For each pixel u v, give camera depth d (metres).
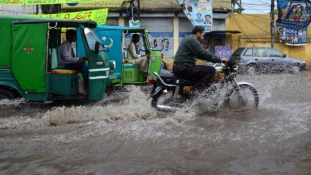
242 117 5.59
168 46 21.75
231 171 3.28
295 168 3.34
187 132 4.71
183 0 20.72
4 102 6.64
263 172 3.25
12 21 6.54
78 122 5.38
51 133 4.75
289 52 23.66
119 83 8.42
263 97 7.89
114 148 4.01
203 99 5.93
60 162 3.55
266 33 23.31
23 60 6.55
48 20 6.52
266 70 18.25
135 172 3.26
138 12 19.52
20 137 4.54
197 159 3.60
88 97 6.90
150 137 4.47
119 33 9.15
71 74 6.90
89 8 20.42
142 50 11.65
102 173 3.25
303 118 5.43
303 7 22.67
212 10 21.50
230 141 4.23
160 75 6.01
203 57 5.89
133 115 5.77
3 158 3.68
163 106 5.89
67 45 7.09
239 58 18.27
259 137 4.38
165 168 3.36
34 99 6.67
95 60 6.77
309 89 9.69
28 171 3.31
